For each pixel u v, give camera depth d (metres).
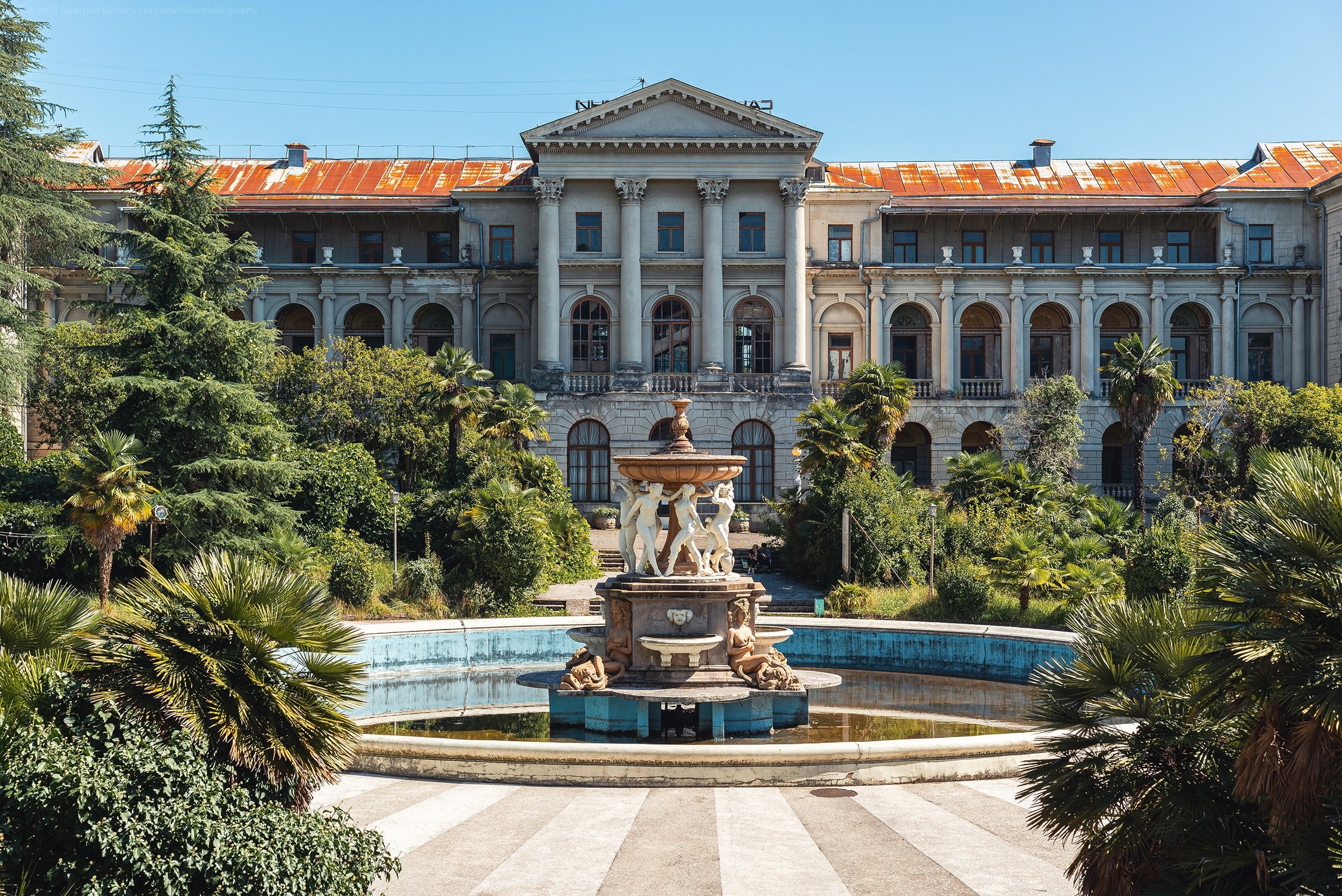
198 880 7.89
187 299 35.59
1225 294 60.34
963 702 21.56
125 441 30.84
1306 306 60.44
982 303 61.28
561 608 35.69
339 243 62.56
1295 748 7.29
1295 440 48.06
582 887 10.31
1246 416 49.41
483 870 10.80
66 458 37.69
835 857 11.24
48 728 8.08
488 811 13.09
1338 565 7.47
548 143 56.66
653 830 12.25
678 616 17.89
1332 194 58.72
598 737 17.67
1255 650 7.49
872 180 65.00
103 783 7.69
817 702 21.58
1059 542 34.91
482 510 35.91
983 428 62.31
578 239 58.25
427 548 37.38
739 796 13.81
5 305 36.91
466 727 18.92
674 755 14.41
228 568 9.59
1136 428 49.81
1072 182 64.81
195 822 7.92
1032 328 64.50
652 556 18.42
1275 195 60.41
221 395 34.91
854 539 38.03
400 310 60.19
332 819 9.07
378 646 25.08
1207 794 8.03
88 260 38.31
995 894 10.14
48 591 10.52
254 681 8.98
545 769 14.52
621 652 18.23
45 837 7.59
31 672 8.72
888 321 60.75
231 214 60.12
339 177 64.50
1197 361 62.59
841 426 40.91
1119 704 8.65
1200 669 8.24
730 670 18.08
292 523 37.34
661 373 57.22
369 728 18.86
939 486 50.09
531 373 60.41
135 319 35.47
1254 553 7.91
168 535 34.19
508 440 47.03
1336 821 6.83
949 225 62.72
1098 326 60.94
